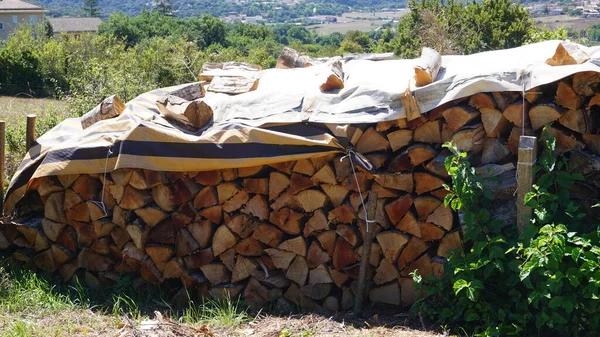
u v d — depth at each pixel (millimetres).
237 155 5305
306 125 5305
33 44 26203
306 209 5332
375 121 5051
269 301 5539
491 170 4828
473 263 4527
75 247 6125
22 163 6141
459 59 5668
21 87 21438
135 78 10609
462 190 4629
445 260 4984
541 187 4586
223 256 5637
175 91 6004
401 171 5082
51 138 6223
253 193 5473
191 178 5570
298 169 5270
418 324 4945
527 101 4781
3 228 6363
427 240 5066
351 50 27422
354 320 5098
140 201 5684
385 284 5258
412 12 22109
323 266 5375
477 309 4684
